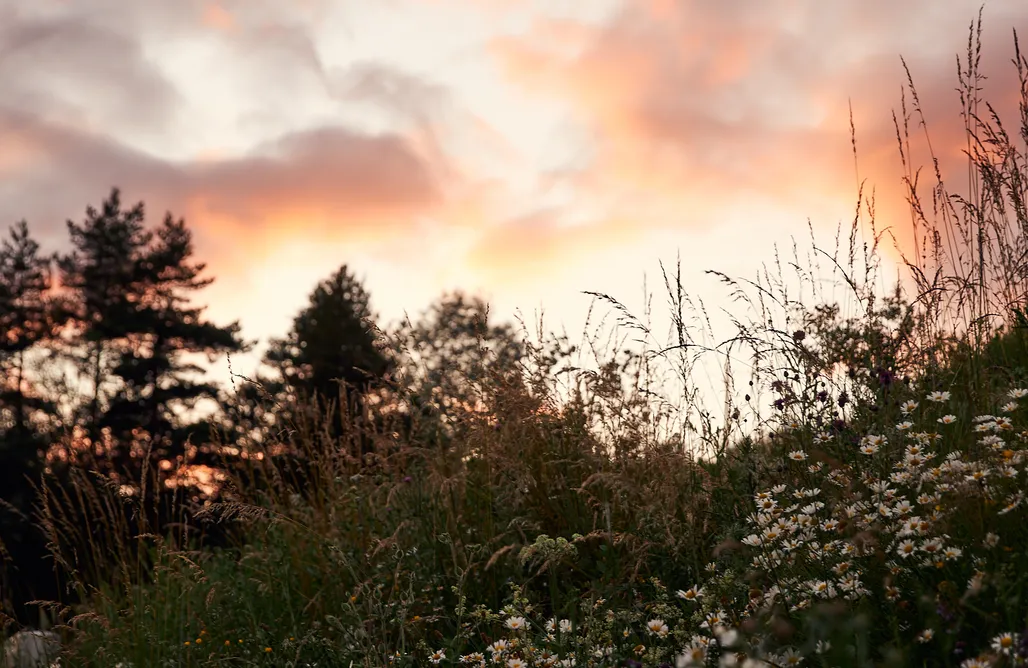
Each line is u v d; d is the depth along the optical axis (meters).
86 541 5.74
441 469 5.02
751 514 3.30
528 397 4.77
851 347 3.98
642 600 3.51
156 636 4.59
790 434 3.83
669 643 3.06
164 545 5.24
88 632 5.01
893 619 2.29
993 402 3.49
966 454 3.06
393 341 5.32
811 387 3.84
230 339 36.91
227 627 4.63
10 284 39.03
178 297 39.47
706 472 4.02
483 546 4.12
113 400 33.94
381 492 5.01
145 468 5.52
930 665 2.34
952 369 3.95
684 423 4.29
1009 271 4.51
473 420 4.97
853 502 3.03
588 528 4.11
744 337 3.91
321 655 3.85
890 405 3.55
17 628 5.50
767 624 2.50
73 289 39.62
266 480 5.61
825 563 2.78
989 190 4.67
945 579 2.51
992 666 2.07
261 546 5.33
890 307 4.15
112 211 40.12
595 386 4.54
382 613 3.73
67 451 6.07
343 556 4.16
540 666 3.08
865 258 4.39
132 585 5.23
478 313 5.28
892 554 2.69
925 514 2.78
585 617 3.32
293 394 5.95
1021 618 2.27
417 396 5.25
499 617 3.57
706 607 2.88
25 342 36.88
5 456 26.31
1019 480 2.72
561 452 4.54
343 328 31.70
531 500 4.38
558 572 3.99
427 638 3.87
